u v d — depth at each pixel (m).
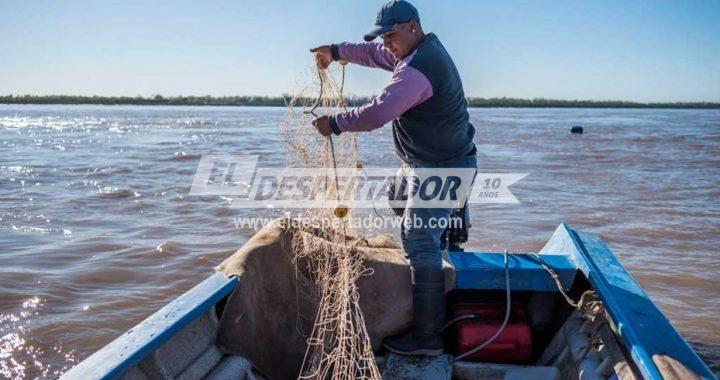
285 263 3.41
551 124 49.91
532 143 26.81
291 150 3.77
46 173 15.74
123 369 2.21
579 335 3.33
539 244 8.55
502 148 24.05
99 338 5.54
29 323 5.79
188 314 2.64
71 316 5.96
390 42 3.25
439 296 3.38
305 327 3.39
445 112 3.21
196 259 7.78
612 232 9.31
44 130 39.12
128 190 12.88
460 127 3.32
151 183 13.98
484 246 8.45
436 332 3.39
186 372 2.66
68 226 9.54
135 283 6.92
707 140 29.69
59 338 5.52
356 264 3.41
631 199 12.20
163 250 8.13
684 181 14.83
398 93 3.03
